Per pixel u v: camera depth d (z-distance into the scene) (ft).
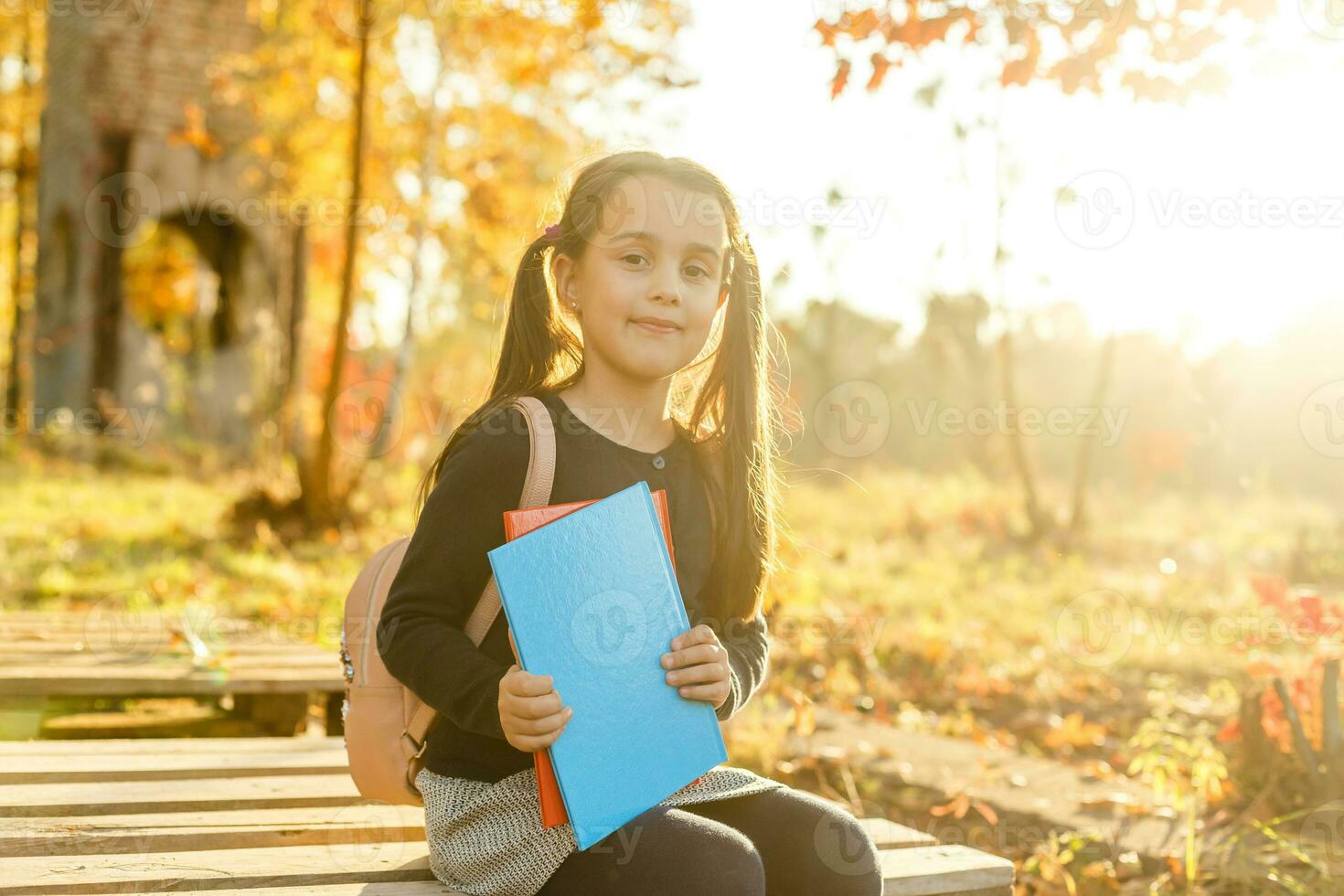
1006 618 24.59
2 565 23.00
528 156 33.68
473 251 34.91
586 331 6.55
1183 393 38.11
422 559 6.09
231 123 46.78
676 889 5.63
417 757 6.62
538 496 6.09
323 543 29.27
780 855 6.29
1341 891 9.25
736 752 13.57
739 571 6.96
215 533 29.04
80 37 45.91
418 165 33.78
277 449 41.39
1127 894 9.72
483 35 29.73
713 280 6.57
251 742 10.21
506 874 6.04
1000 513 40.19
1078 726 15.29
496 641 6.20
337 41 30.89
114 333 47.75
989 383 50.49
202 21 46.26
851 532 37.81
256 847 7.57
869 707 17.31
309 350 50.37
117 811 8.16
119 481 38.45
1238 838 10.42
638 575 5.92
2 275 62.85
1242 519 39.22
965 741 14.98
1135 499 44.93
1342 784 10.69
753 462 7.04
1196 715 16.55
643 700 5.77
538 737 5.49
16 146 58.75
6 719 11.87
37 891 6.43
